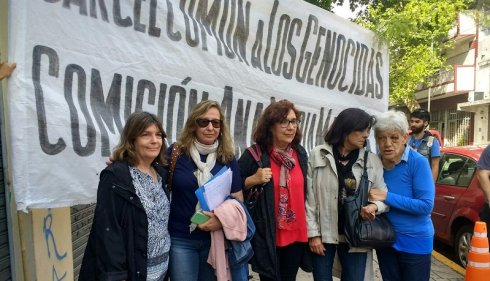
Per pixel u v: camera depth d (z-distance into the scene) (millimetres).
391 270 3092
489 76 19047
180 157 2594
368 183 2951
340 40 4371
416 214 2902
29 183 2096
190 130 2623
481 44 19625
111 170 2158
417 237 2922
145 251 2188
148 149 2254
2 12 2445
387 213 3010
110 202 2121
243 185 2852
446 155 6410
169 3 2824
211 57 3107
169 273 2609
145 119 2250
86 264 2154
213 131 2594
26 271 2678
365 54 4730
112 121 2490
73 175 2277
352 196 2916
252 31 3475
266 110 2936
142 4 2664
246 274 2748
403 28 4906
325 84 4234
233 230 2504
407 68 14758
